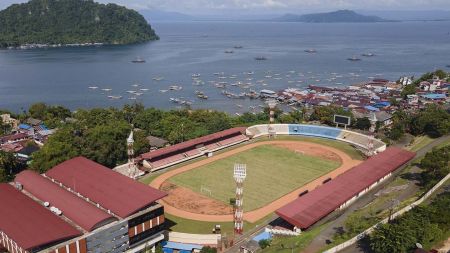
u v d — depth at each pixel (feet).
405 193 439.22
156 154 574.97
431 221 318.04
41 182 398.83
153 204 367.04
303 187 502.79
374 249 295.89
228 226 409.90
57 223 319.68
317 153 627.05
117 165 572.51
